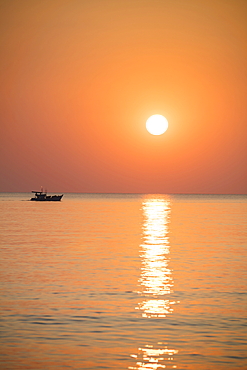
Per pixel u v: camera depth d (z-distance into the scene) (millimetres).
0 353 15844
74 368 14656
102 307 21672
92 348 16312
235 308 21625
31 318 19812
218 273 30625
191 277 29156
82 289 25469
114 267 32875
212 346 16562
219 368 14727
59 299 23188
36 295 24016
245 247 45000
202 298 23562
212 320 19672
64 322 19266
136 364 14977
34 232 60750
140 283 27188
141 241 50094
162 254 39781
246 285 26734
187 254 39812
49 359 15344
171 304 22328
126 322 19312
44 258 37156
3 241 49625
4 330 18188
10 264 34000
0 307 21594
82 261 35562
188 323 19234
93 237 54344
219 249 43375
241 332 18109
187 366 14852
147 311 21000
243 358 15516
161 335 17688
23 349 16203
